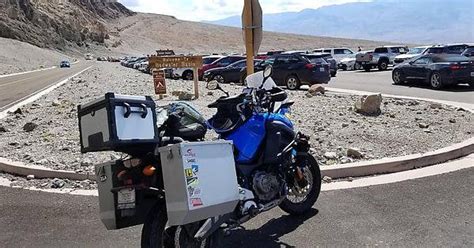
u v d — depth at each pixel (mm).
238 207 4805
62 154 8766
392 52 41469
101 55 157500
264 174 5238
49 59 109688
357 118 11836
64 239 5484
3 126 11867
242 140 5102
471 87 21875
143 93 20984
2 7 135625
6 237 5562
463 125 10938
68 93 22578
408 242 5141
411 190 6766
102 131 4070
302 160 5957
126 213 4312
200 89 22484
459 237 5223
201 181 4250
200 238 4402
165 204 4344
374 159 8023
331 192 6793
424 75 22438
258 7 9219
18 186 7371
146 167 4234
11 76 52906
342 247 5094
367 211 6043
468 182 7031
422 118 11766
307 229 5605
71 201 6664
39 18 146250
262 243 5277
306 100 16172
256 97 5250
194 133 4562
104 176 4461
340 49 47344
